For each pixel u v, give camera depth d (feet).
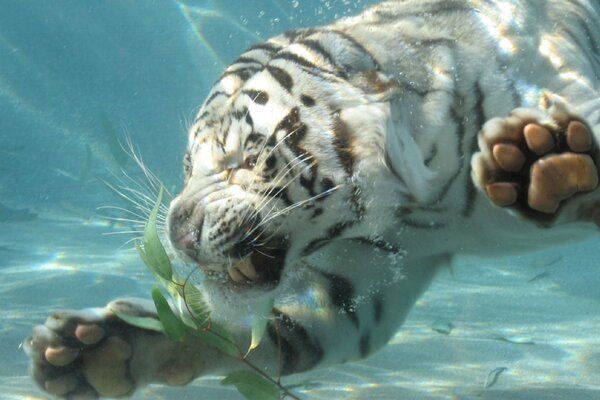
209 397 6.79
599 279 11.95
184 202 6.33
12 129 30.81
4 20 35.86
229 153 6.40
